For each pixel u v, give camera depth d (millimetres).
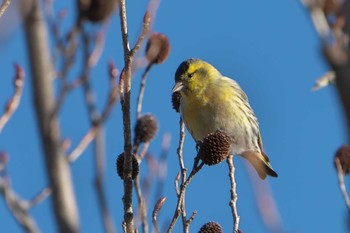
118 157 9609
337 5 6938
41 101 9672
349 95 4750
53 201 9484
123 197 8906
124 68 8773
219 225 9977
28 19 9773
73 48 10023
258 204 8633
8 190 9398
